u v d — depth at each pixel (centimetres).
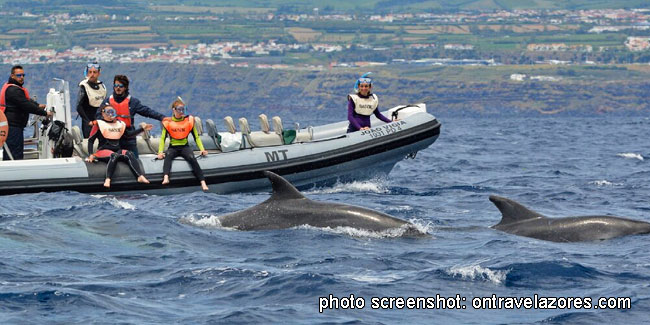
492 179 5994
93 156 4319
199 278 2636
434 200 4538
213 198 4244
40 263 2777
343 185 4925
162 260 2859
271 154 4603
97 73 4541
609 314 2322
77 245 3034
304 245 2998
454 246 3067
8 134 4378
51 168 4228
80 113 4506
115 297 2438
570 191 5134
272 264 2809
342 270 2738
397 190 4975
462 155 8756
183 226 3303
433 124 5116
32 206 3844
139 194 4328
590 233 3175
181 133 4406
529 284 2606
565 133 15700
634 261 2861
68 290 2452
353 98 4916
